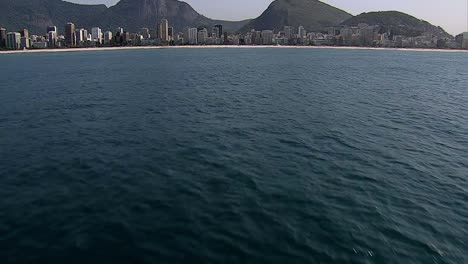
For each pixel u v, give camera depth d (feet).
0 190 59.88
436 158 80.18
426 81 246.06
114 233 46.32
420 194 60.85
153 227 47.96
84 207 53.78
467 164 76.64
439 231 49.26
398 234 47.96
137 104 141.59
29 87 197.36
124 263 40.34
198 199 56.70
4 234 45.98
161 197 57.31
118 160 75.41
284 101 150.92
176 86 196.34
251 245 44.11
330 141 91.71
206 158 76.69
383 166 74.02
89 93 172.55
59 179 64.95
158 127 104.06
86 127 104.73
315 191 60.75
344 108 138.10
